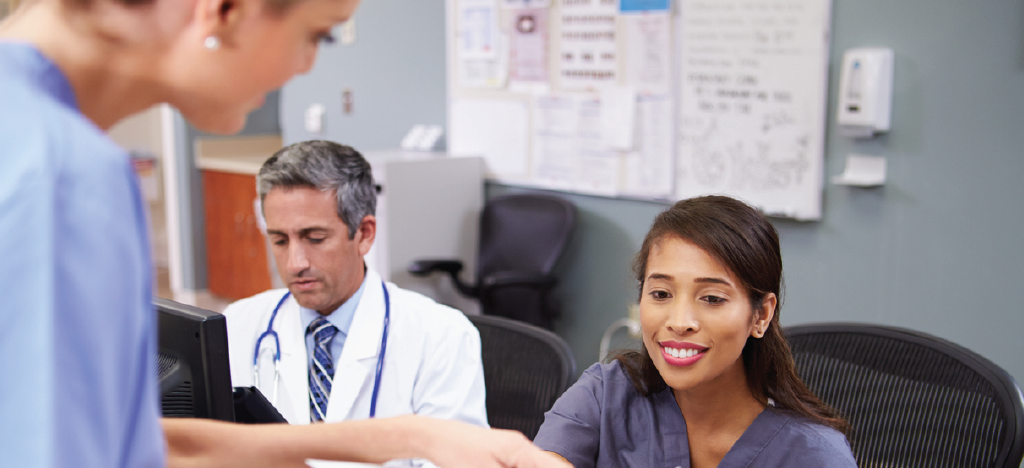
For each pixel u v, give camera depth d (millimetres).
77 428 362
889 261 2500
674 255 1014
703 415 1090
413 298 1470
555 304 3176
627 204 3123
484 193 3602
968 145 2301
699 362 1011
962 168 2320
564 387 1493
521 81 3377
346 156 1334
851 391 1449
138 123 5879
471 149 3613
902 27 2383
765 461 1051
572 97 3213
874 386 1430
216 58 469
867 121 2400
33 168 364
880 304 2535
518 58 3369
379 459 691
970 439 1300
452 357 1389
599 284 3254
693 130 2883
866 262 2547
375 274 1441
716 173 2842
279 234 1322
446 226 3455
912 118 2396
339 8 508
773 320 1064
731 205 1046
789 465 1044
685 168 2928
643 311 1047
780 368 1077
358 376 1347
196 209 5035
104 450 381
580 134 3211
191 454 683
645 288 1058
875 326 1465
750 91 2711
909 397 1389
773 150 2682
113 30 444
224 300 5004
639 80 3008
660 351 1033
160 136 5910
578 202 3279
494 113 3496
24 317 350
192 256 5055
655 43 2939
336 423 701
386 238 3258
